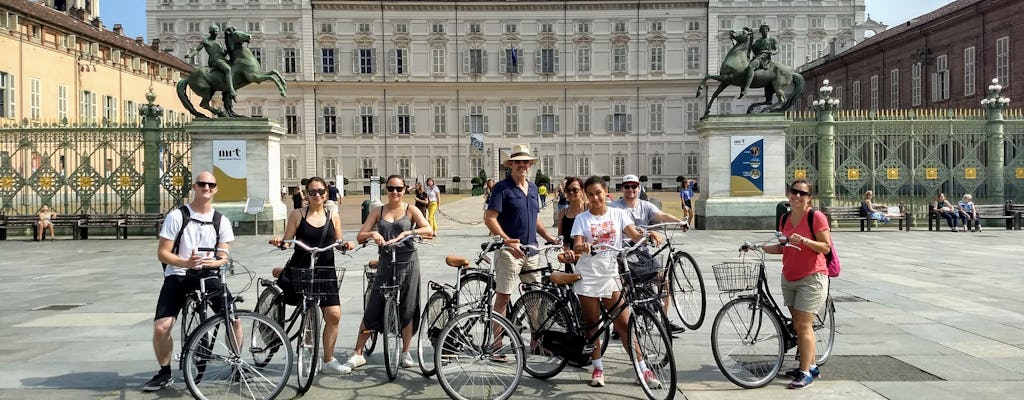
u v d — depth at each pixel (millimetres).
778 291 12539
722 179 25516
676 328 9336
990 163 27062
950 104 46062
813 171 27047
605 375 7680
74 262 17953
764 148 25281
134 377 7582
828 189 26688
